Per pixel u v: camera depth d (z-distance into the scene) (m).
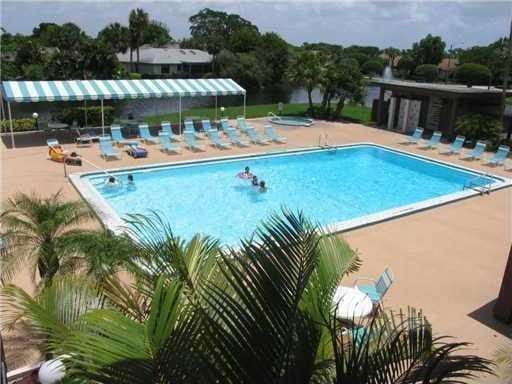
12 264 8.38
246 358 2.74
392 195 21.89
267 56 71.38
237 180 22.58
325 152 27.66
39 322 4.47
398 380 3.24
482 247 14.57
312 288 3.84
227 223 17.66
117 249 5.33
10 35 78.81
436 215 17.42
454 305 11.02
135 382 2.71
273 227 3.67
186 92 28.12
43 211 8.88
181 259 4.56
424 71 83.50
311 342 3.08
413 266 13.00
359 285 11.24
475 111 31.31
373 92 61.69
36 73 55.78
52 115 32.88
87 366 2.76
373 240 14.77
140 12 74.19
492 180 22.53
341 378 2.99
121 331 2.88
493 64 41.06
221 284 3.92
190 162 23.12
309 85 37.06
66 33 55.09
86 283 4.93
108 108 31.02
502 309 10.30
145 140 26.97
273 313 2.92
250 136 28.47
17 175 19.67
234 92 29.95
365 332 3.66
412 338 3.54
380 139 30.81
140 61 79.38
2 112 27.38
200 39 99.75
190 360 2.75
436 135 28.59
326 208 19.89
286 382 2.78
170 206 18.95
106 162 22.39
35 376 7.15
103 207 16.22
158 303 3.01
